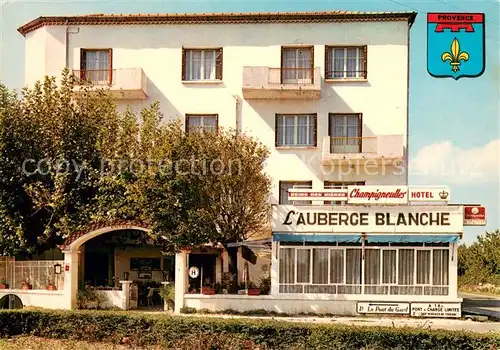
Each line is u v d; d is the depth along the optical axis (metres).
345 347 18.08
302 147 35.03
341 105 35.25
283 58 35.75
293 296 27.94
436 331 17.98
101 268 35.12
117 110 35.91
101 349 18.92
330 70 35.50
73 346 19.27
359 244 28.12
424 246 27.83
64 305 28.09
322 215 28.22
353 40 35.44
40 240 29.14
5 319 21.31
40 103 30.14
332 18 35.50
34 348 18.97
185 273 28.30
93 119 30.28
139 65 36.06
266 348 18.58
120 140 28.41
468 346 17.59
